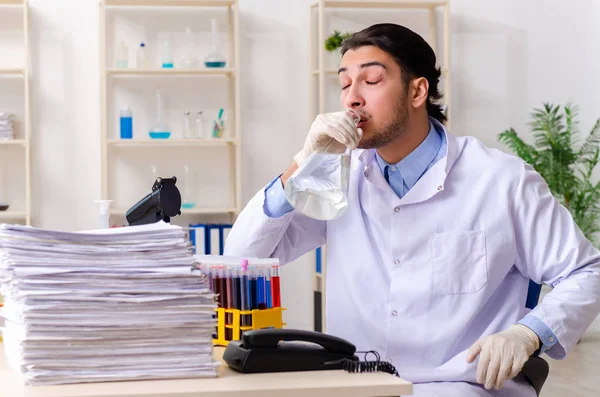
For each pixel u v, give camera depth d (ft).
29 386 3.66
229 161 17.79
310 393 3.67
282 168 17.99
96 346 3.75
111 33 17.33
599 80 19.19
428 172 6.09
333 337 4.18
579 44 19.13
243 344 4.08
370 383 3.75
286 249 6.43
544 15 18.98
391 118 5.74
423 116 6.09
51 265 3.76
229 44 17.62
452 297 6.02
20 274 3.69
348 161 4.78
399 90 5.78
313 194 4.63
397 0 17.49
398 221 6.12
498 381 5.12
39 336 3.68
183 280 3.89
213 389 3.60
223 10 17.66
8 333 4.19
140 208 4.80
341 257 6.28
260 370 4.01
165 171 17.57
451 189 6.14
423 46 5.94
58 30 17.15
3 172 16.79
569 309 5.59
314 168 4.66
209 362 3.90
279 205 5.89
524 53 18.93
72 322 3.70
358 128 5.54
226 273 5.76
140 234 3.92
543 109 19.02
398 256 6.09
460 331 5.98
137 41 17.42
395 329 6.05
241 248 6.06
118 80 17.35
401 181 6.22
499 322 6.13
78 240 3.83
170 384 3.71
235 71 16.85
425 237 6.08
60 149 17.21
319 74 17.31
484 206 6.09
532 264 6.13
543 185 6.25
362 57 5.74
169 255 3.94
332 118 4.88
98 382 3.75
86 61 17.24
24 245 3.76
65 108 17.20
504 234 6.07
